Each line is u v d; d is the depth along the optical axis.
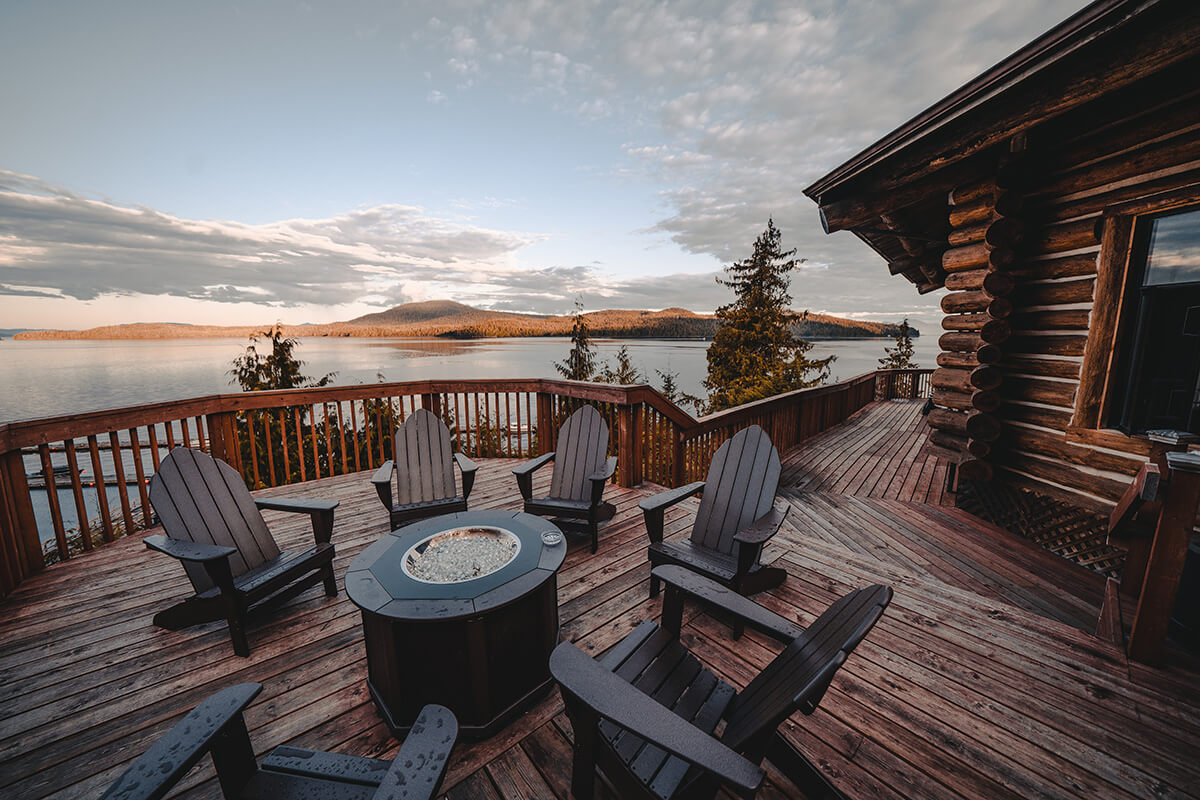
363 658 2.28
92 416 3.34
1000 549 3.82
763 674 1.52
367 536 3.60
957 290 4.46
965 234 4.23
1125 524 2.77
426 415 3.74
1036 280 3.91
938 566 3.54
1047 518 3.94
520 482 3.43
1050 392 3.85
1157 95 2.99
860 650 2.30
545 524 2.46
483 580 1.89
